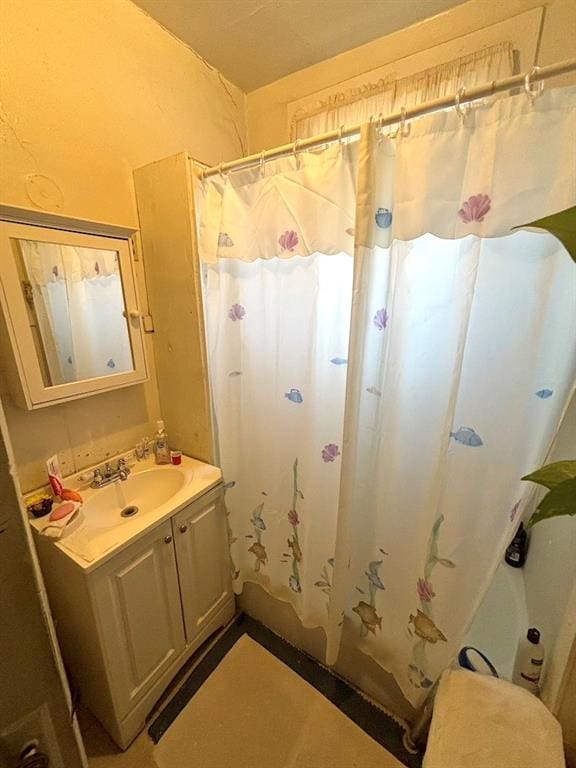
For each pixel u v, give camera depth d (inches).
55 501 44.8
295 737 46.9
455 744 32.3
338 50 53.1
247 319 49.8
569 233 14.8
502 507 35.3
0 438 12.8
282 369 48.1
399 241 34.7
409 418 40.1
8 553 13.7
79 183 44.8
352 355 37.3
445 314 35.7
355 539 47.5
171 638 50.6
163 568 47.0
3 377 41.3
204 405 54.9
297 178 39.3
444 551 38.4
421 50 47.6
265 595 62.1
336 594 45.7
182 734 47.1
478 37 43.8
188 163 45.4
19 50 37.8
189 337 52.9
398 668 46.7
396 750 45.5
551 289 30.3
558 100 26.8
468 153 30.3
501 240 30.9
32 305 40.3
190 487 51.5
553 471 19.5
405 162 32.7
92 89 44.3
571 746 33.2
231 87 61.5
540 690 39.4
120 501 51.2
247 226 45.4
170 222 49.1
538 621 45.8
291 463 51.2
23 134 39.3
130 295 50.7
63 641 46.4
